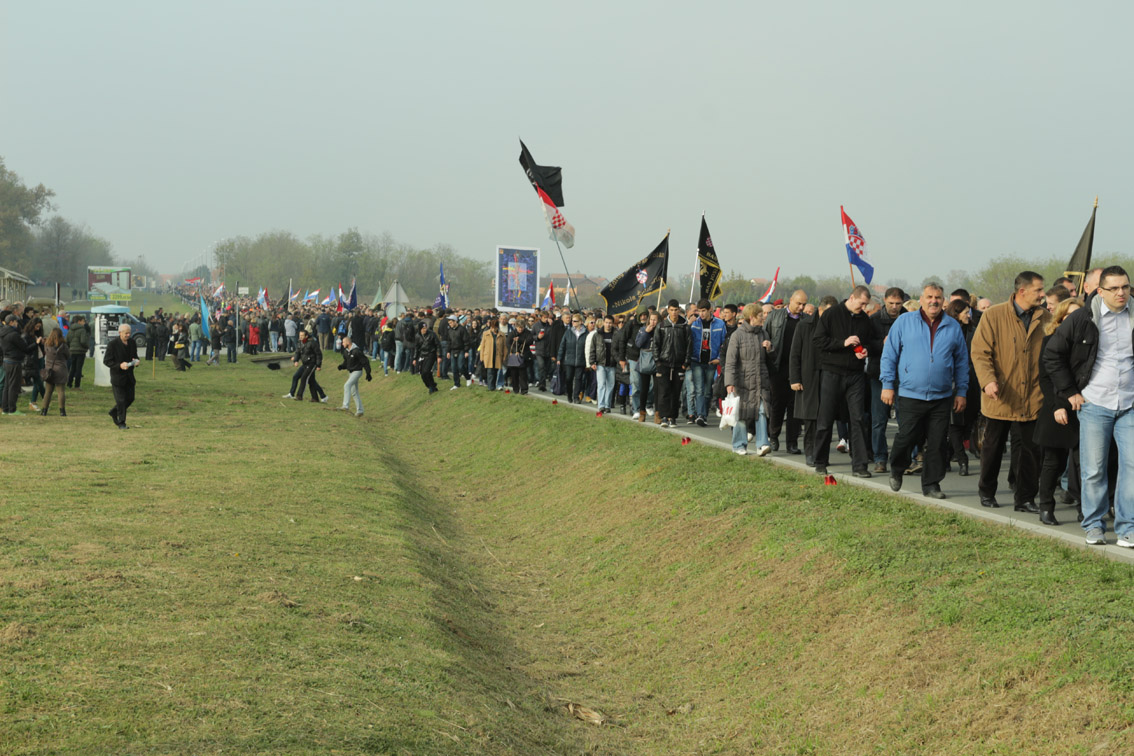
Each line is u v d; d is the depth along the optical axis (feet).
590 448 51.11
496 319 85.66
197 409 83.66
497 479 55.11
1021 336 30.32
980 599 21.39
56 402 82.64
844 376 36.99
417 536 39.09
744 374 42.91
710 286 77.30
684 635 27.22
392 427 82.53
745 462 40.27
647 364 57.82
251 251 500.74
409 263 479.82
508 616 31.76
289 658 21.97
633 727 22.90
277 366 152.66
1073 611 19.56
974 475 40.14
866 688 20.56
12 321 72.08
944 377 32.50
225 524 35.58
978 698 18.40
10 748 15.83
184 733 17.12
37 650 20.59
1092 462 25.77
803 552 27.27
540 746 20.62
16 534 31.12
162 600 25.16
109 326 155.22
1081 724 16.37
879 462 40.91
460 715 20.52
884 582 23.82
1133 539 25.09
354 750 17.37
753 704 22.41
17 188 425.28
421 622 26.61
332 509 40.68
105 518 34.86
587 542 38.09
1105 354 25.68
